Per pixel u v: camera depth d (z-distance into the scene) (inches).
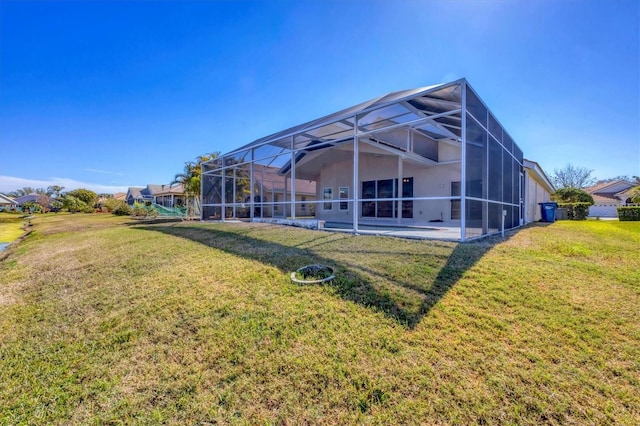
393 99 279.1
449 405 71.9
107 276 195.6
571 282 143.1
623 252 205.8
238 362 94.0
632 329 102.1
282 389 81.0
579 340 96.3
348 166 574.2
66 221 826.8
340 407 73.7
